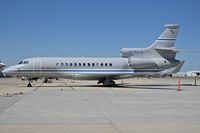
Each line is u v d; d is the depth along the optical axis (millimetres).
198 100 24719
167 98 26562
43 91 34812
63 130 11602
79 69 46031
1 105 20312
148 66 46500
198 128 12023
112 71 46500
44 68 45375
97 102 22562
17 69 44969
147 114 16234
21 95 28859
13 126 12477
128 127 12258
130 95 29594
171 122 13555
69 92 33219
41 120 14078
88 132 11180
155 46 47094
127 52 46844
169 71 47188
